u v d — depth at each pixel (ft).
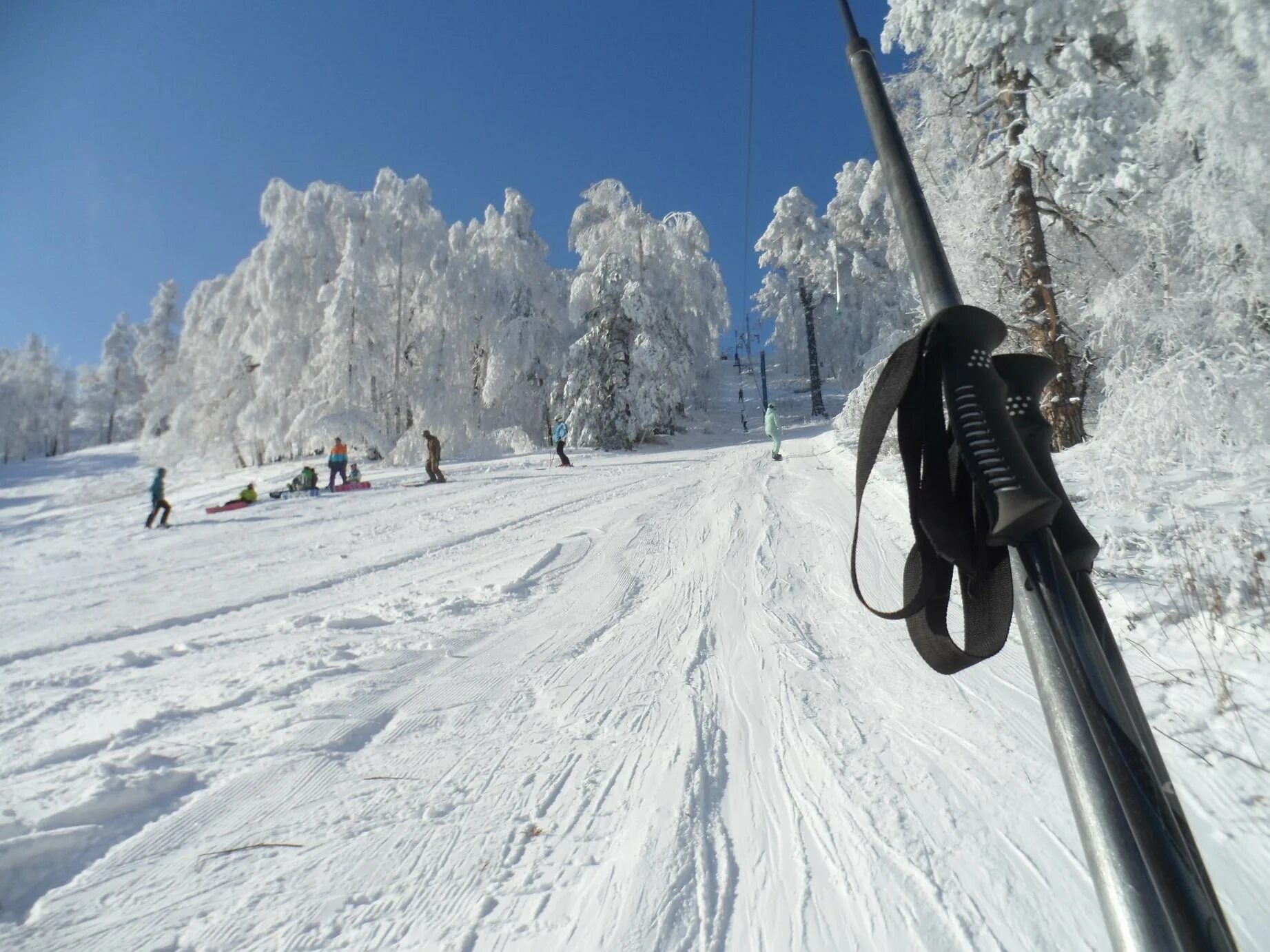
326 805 10.77
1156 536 17.02
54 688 18.02
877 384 2.61
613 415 95.30
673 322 105.81
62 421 253.44
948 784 9.75
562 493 49.32
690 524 32.99
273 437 96.12
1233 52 21.91
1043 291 32.83
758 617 18.63
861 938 7.20
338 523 46.26
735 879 8.30
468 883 8.63
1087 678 2.20
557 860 8.94
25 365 250.78
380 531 41.88
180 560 38.34
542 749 12.19
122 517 66.69
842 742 11.38
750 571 23.39
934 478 2.66
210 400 105.19
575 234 113.09
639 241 110.32
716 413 134.51
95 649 22.57
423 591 26.37
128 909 8.60
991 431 2.46
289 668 17.63
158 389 116.67
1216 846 7.88
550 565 28.37
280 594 28.40
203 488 85.20
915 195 3.23
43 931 8.29
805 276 121.90
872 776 10.23
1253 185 21.67
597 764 11.43
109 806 10.86
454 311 99.40
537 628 19.97
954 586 15.20
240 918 8.30
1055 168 32.17
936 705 12.24
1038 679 2.32
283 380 97.76
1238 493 17.93
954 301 2.80
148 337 200.54
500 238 114.73
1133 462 19.58
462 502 49.75
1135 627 13.75
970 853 8.29
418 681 16.11
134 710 15.55
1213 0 21.74
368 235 98.58
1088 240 34.55
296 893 8.69
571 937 7.55
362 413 90.22
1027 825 8.65
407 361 99.30
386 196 102.73
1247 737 9.50
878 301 108.37
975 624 2.60
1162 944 1.88
